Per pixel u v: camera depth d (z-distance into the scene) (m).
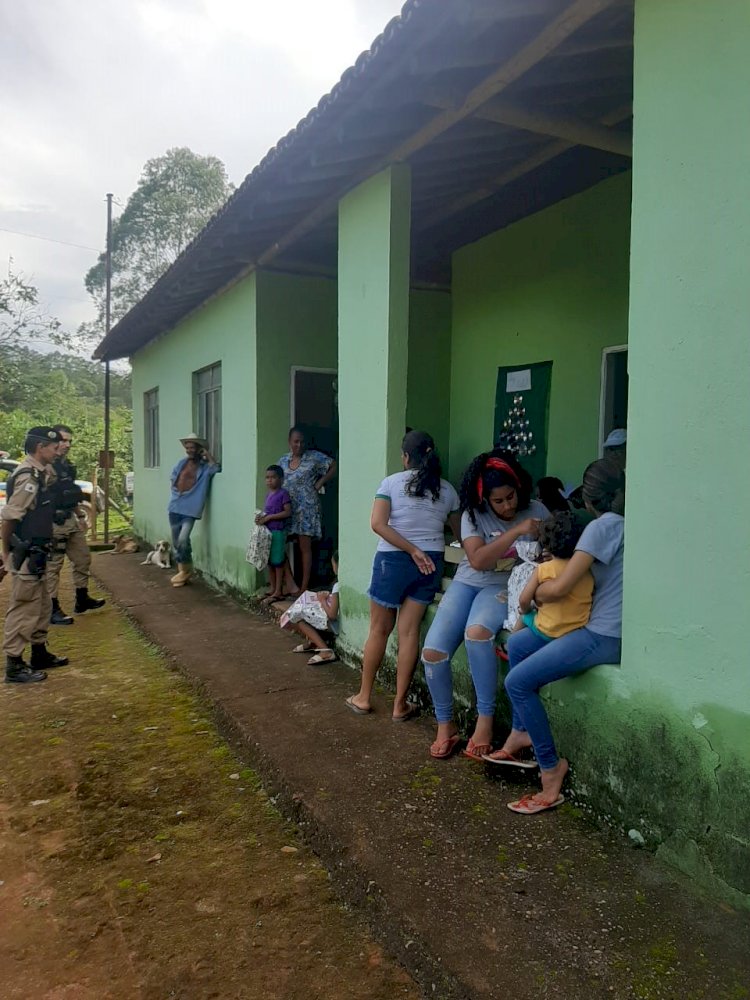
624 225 4.66
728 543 2.30
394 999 2.07
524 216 5.50
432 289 6.57
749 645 2.24
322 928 2.39
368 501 4.67
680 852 2.49
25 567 4.98
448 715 3.52
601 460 3.02
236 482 7.19
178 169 31.64
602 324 4.85
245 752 3.76
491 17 2.88
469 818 2.91
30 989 2.14
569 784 2.98
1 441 22.77
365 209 4.61
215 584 7.98
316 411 6.89
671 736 2.51
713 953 2.11
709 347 2.35
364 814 2.96
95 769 3.61
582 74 3.35
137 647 5.82
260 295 6.47
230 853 2.84
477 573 3.57
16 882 2.68
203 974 2.19
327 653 5.05
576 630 2.82
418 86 3.46
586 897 2.38
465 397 6.36
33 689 4.82
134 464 12.33
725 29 2.28
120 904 2.53
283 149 4.15
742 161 2.24
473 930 2.24
